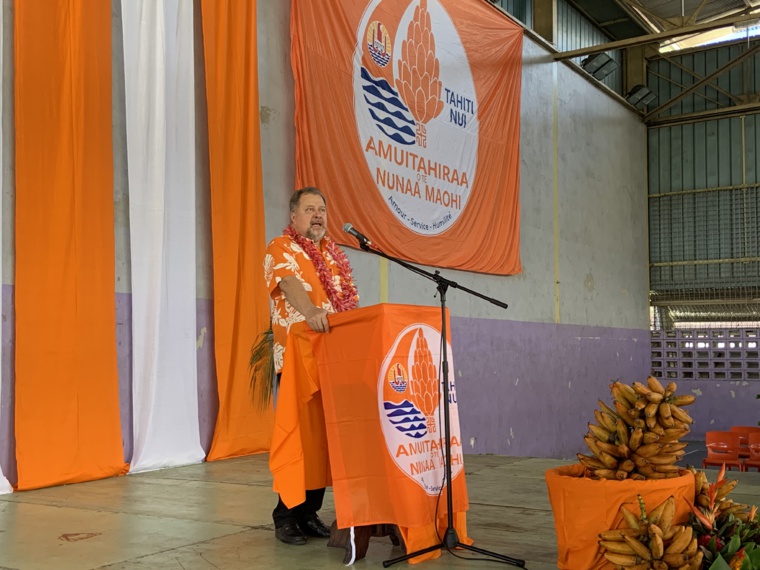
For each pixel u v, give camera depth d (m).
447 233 9.09
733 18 10.77
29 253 4.79
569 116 12.60
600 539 2.39
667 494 2.45
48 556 2.89
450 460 2.80
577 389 12.36
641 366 15.05
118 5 5.60
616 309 14.07
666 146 15.71
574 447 12.13
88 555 2.90
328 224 7.14
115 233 5.46
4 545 3.07
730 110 14.86
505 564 2.71
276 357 3.01
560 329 11.93
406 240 8.34
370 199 7.77
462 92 9.47
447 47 9.22
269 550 2.94
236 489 4.48
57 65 5.05
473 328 9.69
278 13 6.98
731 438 8.55
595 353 13.09
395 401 2.76
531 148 11.36
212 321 6.15
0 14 4.78
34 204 4.84
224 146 6.20
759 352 14.66
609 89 13.99
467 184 9.51
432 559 2.77
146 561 2.80
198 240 6.11
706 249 15.23
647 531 2.35
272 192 6.79
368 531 2.80
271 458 2.88
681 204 15.52
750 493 4.18
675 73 15.68
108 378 5.16
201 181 6.18
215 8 6.22
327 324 2.81
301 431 2.97
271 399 6.29
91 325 5.09
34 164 4.86
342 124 7.42
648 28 14.43
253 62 6.46
